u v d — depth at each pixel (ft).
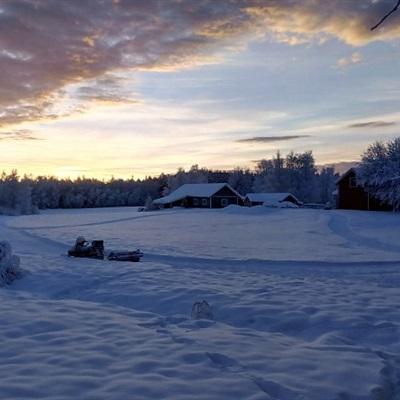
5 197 283.79
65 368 16.58
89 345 19.38
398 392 16.15
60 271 45.37
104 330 21.99
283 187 341.00
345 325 25.12
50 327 22.34
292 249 75.41
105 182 474.49
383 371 17.08
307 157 345.10
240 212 200.13
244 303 30.40
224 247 78.95
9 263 41.50
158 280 40.19
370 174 180.45
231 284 38.40
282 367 17.16
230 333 22.07
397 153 175.01
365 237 92.38
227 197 273.95
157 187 462.60
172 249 75.66
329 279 45.78
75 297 35.76
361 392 15.30
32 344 19.45
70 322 23.38
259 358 18.10
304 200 340.18
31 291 38.24
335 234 105.40
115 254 58.29
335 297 32.45
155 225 139.13
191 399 14.07
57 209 371.35
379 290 35.68
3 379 15.47
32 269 46.42
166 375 16.08
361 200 196.24
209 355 18.24
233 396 14.37
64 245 84.94
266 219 159.84
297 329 25.46
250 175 410.72
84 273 44.24
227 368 17.03
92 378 15.64
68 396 14.12
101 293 36.01
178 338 20.65
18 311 25.49
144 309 31.55
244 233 109.40
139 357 17.90
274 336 22.38
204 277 42.63
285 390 15.12
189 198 277.44
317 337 24.04
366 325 24.95
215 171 460.96
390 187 172.35
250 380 15.71
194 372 16.40
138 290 36.11
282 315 27.35
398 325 24.75
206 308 26.30
